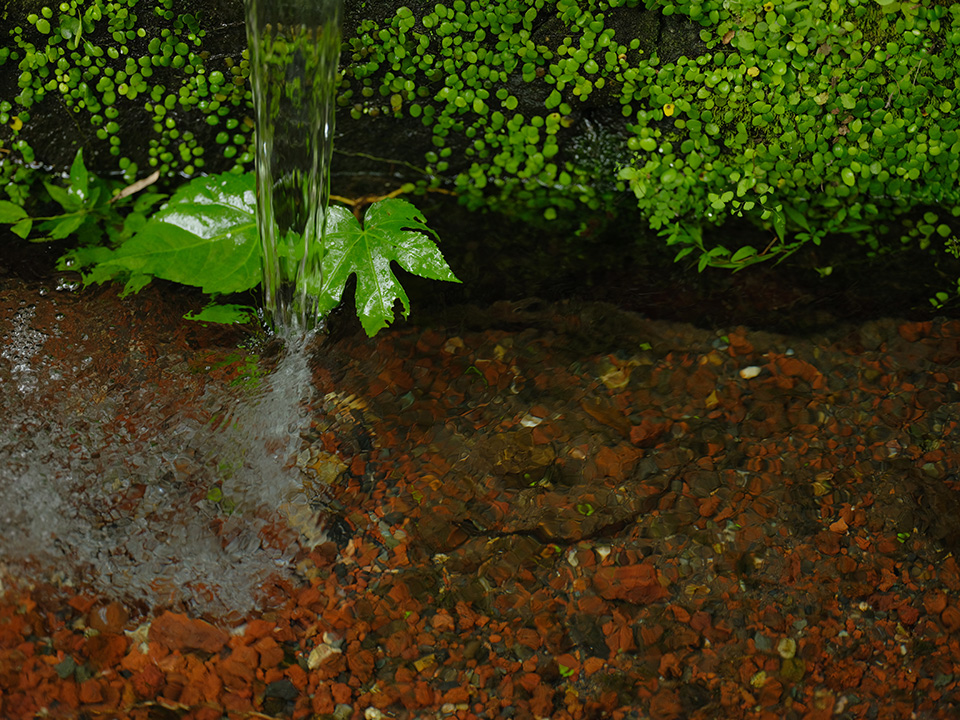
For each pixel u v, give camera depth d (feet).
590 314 3.75
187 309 3.70
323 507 3.44
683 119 3.90
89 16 3.78
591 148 3.99
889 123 3.85
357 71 3.89
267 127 3.64
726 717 3.24
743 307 3.76
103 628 3.29
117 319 3.67
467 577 3.36
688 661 3.29
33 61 3.81
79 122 3.90
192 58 3.85
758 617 3.34
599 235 3.92
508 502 3.45
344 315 3.73
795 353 3.67
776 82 3.82
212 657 3.27
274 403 3.57
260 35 3.58
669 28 3.82
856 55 3.78
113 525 3.40
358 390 3.60
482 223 3.93
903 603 3.35
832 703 3.26
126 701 3.22
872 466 3.51
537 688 3.26
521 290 3.79
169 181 3.97
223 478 3.46
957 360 3.66
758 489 3.48
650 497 3.46
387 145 4.00
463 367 3.65
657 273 3.83
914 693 3.27
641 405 3.59
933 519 3.44
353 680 3.26
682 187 3.93
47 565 3.35
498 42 3.85
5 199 3.88
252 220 3.80
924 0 3.74
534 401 3.59
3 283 3.70
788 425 3.57
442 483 3.48
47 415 3.52
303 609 3.33
